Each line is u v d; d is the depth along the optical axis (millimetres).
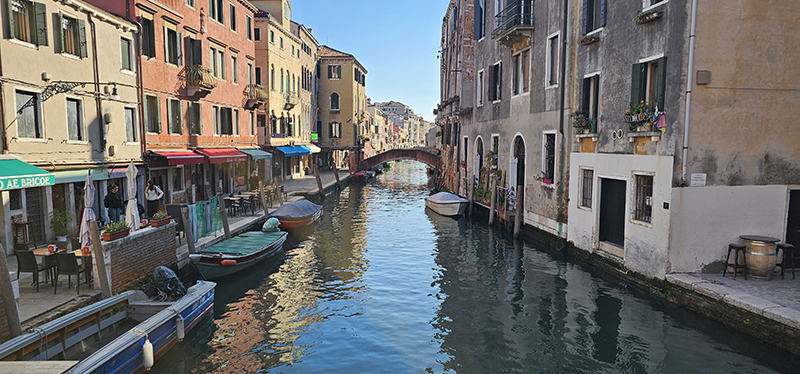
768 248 8867
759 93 9164
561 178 13930
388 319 9336
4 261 6270
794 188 9484
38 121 11672
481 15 21547
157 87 17047
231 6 23359
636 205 10555
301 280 12000
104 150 14039
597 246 12180
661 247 9469
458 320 9234
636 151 10367
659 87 9461
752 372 6945
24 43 11164
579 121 12250
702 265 9414
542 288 10992
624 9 10742
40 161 11609
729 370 7016
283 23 33250
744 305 7680
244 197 19234
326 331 8773
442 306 10031
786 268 9641
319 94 47469
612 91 11281
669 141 9242
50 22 11977
